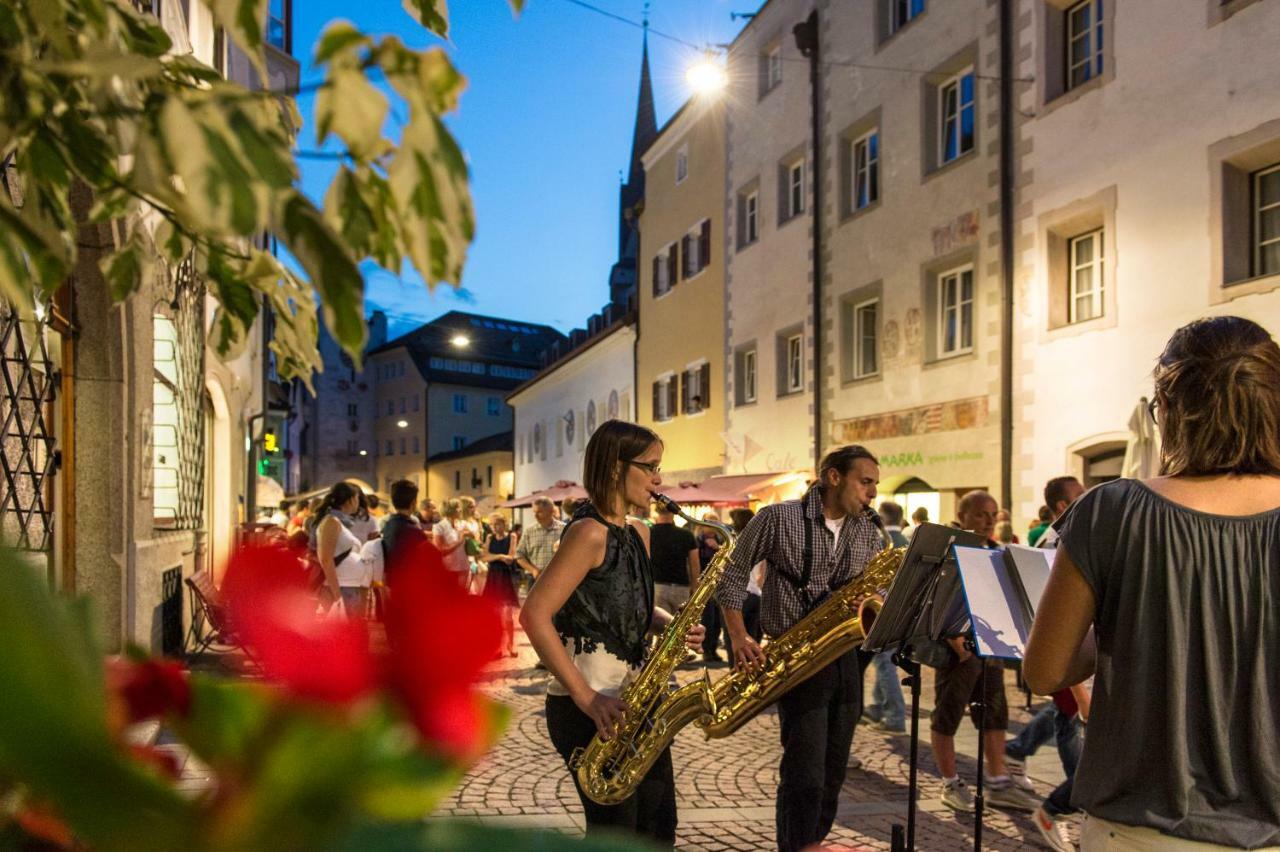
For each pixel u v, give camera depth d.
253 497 17.98
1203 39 10.04
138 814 0.30
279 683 0.32
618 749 2.94
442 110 0.67
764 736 6.96
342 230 0.72
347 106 0.65
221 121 0.59
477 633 0.32
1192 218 10.16
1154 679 1.66
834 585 4.00
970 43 13.44
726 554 3.53
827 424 16.98
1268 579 1.64
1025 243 12.43
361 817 0.32
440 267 0.67
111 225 4.05
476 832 0.33
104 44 0.64
